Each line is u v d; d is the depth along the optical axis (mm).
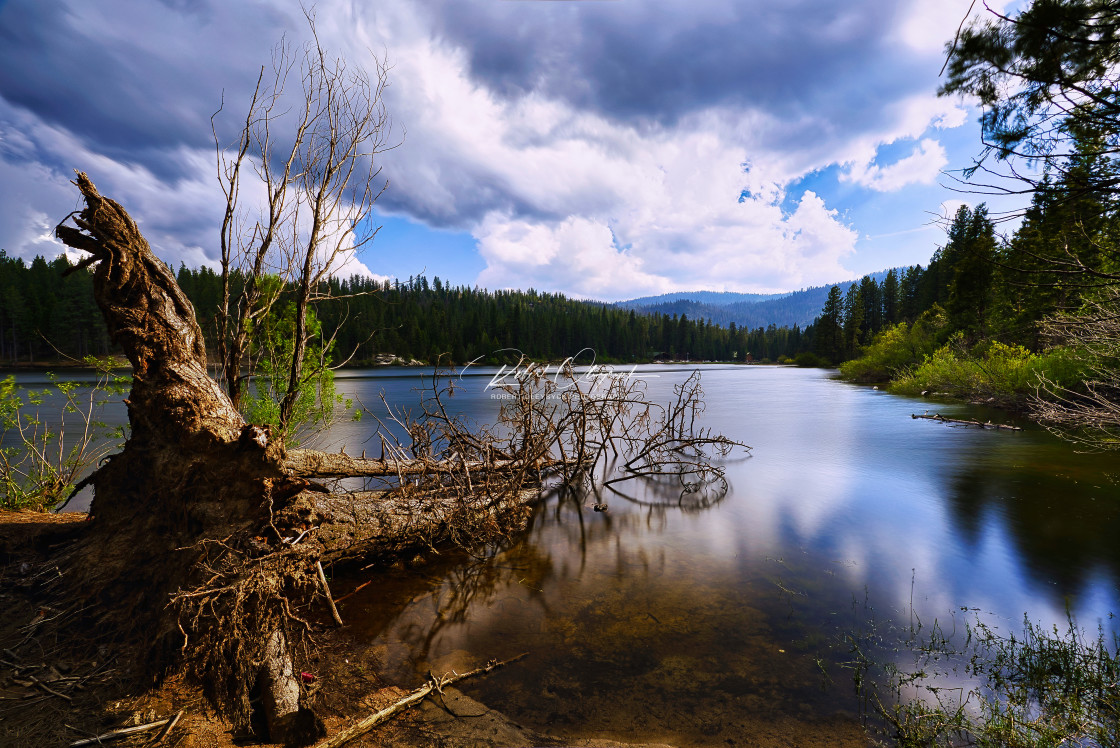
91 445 11016
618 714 3264
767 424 17922
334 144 6418
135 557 3936
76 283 59156
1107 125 2775
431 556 6191
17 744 2625
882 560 6098
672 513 8164
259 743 2865
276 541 3736
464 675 3652
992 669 3811
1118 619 4621
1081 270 3150
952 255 51281
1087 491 8852
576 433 9938
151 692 3154
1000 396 21000
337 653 3945
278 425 6621
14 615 3758
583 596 5109
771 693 3518
